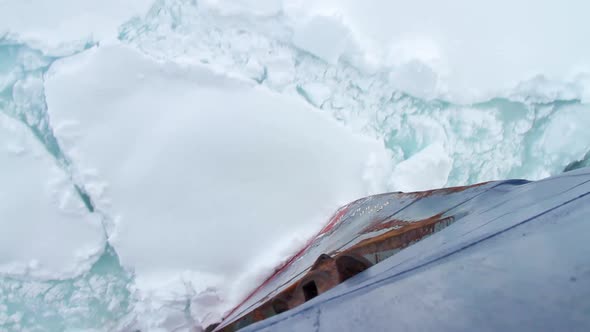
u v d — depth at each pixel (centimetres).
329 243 714
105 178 1029
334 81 1228
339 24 1155
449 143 1235
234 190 1065
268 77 1189
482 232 161
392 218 539
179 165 1057
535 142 1271
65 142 1030
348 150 1136
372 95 1229
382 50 1220
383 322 126
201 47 1191
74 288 1035
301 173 1098
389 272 185
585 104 1253
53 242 1025
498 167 1242
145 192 1038
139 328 1010
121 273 1052
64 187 1041
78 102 1043
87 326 1012
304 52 1227
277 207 1071
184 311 993
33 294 1013
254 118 1098
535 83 1241
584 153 1257
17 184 1026
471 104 1238
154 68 1083
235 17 1198
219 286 1014
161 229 1032
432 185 1164
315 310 182
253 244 1047
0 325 988
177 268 1023
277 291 526
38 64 1120
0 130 1034
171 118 1073
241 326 531
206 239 1037
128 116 1061
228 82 1103
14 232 1012
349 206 991
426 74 1167
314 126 1129
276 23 1211
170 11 1206
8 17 1106
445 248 167
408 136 1236
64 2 1142
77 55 1116
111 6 1173
